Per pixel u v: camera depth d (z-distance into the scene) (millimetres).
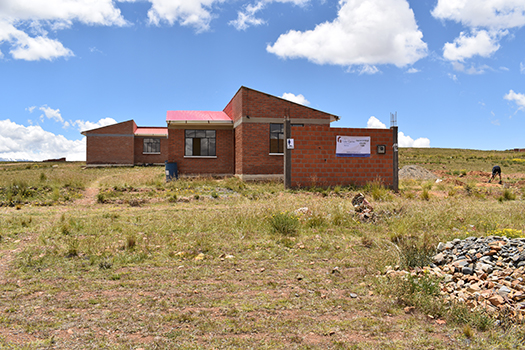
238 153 22219
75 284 5082
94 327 3711
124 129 40656
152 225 9188
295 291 4871
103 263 5938
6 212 11844
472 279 4859
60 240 7648
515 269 4773
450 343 3404
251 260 6422
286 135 17609
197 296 4664
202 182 19109
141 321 3859
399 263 5688
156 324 3775
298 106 21922
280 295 4719
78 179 19578
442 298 4328
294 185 17688
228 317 3996
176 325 3764
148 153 42125
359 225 9344
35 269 5734
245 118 21141
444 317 3986
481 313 3953
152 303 4371
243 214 10102
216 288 4973
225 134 23766
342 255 6664
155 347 3266
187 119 23266
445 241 6980
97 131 40031
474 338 3500
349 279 5383
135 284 5102
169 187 17656
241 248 7133
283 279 5395
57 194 14633
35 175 23391
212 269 5867
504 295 4262
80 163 49906
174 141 23234
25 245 7293
